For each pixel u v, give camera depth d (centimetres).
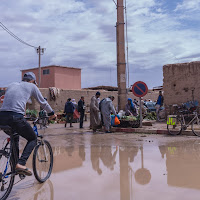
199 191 357
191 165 502
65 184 405
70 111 1483
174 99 1413
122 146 733
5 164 351
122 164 524
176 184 389
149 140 837
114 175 446
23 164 369
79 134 1075
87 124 1727
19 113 370
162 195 345
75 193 363
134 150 667
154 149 674
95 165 522
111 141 839
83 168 501
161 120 1495
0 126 355
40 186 399
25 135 383
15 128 369
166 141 806
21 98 377
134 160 556
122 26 1359
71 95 2438
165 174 445
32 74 420
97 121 1118
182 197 336
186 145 727
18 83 395
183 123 949
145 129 1044
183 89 1388
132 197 340
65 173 468
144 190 366
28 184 410
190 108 1296
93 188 381
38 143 433
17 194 367
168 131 971
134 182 404
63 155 633
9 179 360
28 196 358
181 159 554
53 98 2300
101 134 1047
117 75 1371
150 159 561
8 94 377
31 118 438
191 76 1369
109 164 527
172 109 1419
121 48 1354
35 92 397
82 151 679
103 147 728
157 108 1505
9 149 367
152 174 446
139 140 842
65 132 1172
